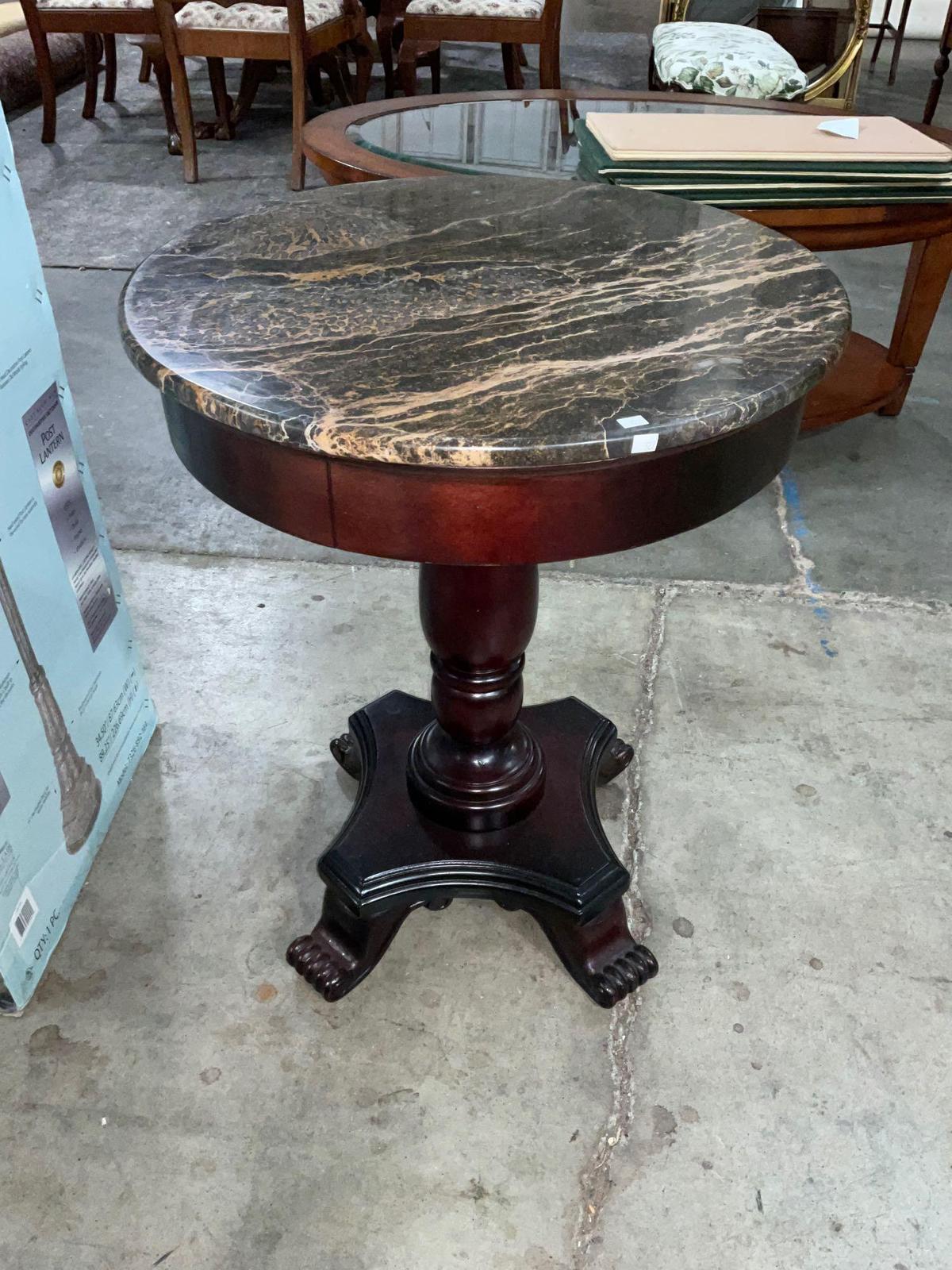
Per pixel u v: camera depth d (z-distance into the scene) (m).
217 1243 0.99
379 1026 1.17
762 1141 1.07
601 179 1.49
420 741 1.30
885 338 2.66
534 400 0.77
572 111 2.21
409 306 0.93
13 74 4.36
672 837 1.39
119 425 2.28
